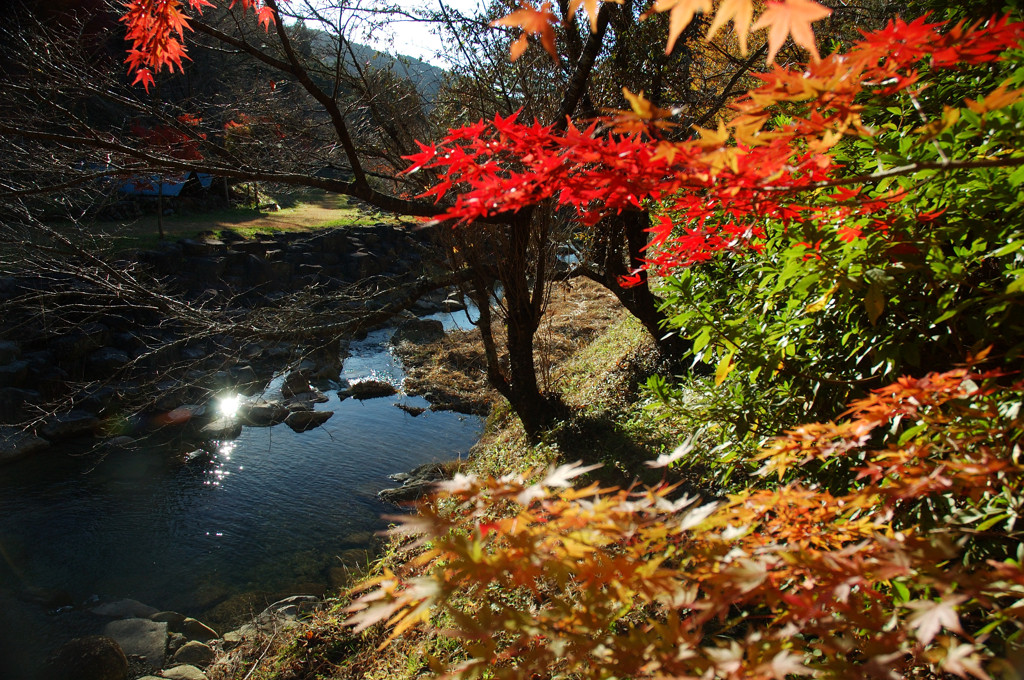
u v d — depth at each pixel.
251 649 5.10
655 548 1.20
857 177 1.10
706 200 1.49
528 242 6.68
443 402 11.18
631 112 1.06
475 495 1.12
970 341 1.90
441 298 17.94
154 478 8.27
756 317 2.40
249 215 19.14
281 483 8.22
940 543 0.95
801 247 1.67
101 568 6.33
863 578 1.03
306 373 12.13
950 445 1.39
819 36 6.46
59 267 7.06
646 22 6.01
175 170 4.86
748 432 2.47
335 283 15.92
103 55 7.01
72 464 8.58
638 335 8.77
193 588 6.06
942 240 1.67
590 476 5.70
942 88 2.11
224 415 10.30
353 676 4.27
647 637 0.98
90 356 10.41
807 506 1.28
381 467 8.71
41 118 5.48
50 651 5.14
